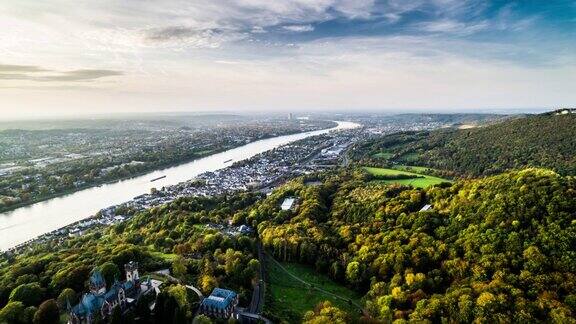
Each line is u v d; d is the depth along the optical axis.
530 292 193.38
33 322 197.75
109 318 197.50
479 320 184.00
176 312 192.75
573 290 188.12
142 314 195.12
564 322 171.88
